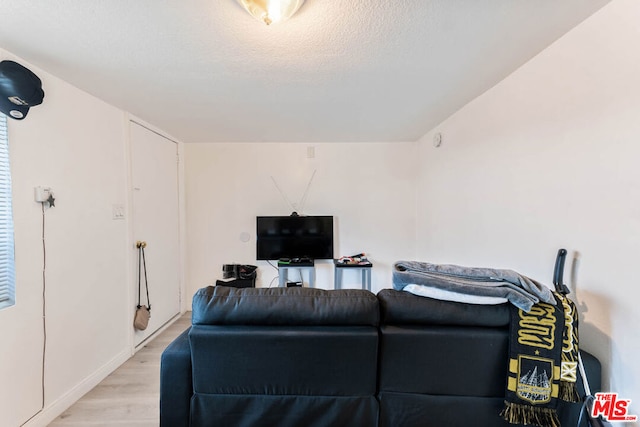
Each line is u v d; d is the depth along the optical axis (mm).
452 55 1513
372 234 3602
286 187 3543
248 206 3529
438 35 1331
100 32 1293
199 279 3516
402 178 3584
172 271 3137
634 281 1053
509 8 1144
